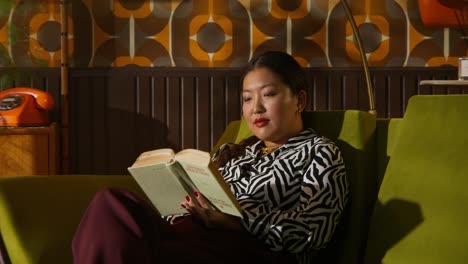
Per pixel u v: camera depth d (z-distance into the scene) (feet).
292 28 10.81
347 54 10.89
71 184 5.33
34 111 9.29
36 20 10.50
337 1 10.82
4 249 4.83
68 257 4.91
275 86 5.24
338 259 5.08
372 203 5.24
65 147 9.96
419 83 10.88
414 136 4.72
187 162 4.28
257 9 10.78
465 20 10.75
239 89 10.78
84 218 4.14
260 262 4.66
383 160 5.28
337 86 10.85
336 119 5.52
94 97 10.62
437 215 4.22
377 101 10.92
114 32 10.65
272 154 5.26
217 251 4.50
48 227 4.94
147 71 10.67
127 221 4.00
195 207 4.68
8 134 8.82
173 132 10.77
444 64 11.00
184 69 10.70
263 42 10.82
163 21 10.71
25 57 10.51
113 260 3.91
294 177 5.00
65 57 10.01
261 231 4.59
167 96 10.73
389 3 10.91
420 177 4.49
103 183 5.55
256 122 5.31
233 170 5.44
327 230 4.64
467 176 4.17
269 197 5.01
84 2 10.59
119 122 10.68
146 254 3.99
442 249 4.06
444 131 4.50
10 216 4.83
